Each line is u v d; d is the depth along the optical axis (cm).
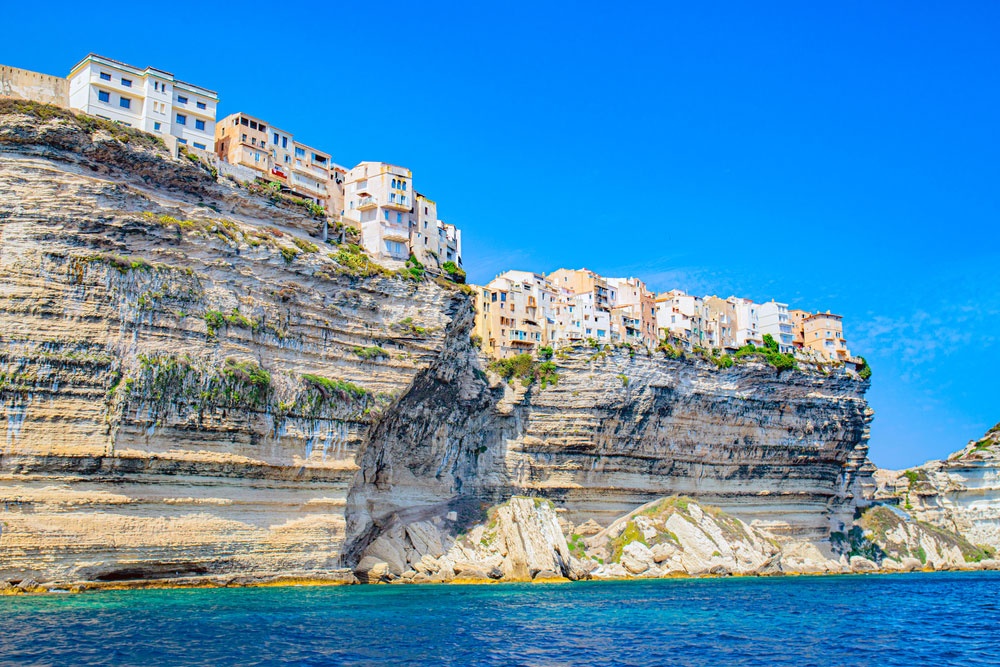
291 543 6444
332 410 6825
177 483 5869
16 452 5228
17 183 5722
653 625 5234
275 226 7388
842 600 7106
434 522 8369
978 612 6425
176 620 4572
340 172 9412
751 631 5128
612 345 9700
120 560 5506
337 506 6812
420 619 5106
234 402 6159
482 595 6600
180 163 6688
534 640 4569
